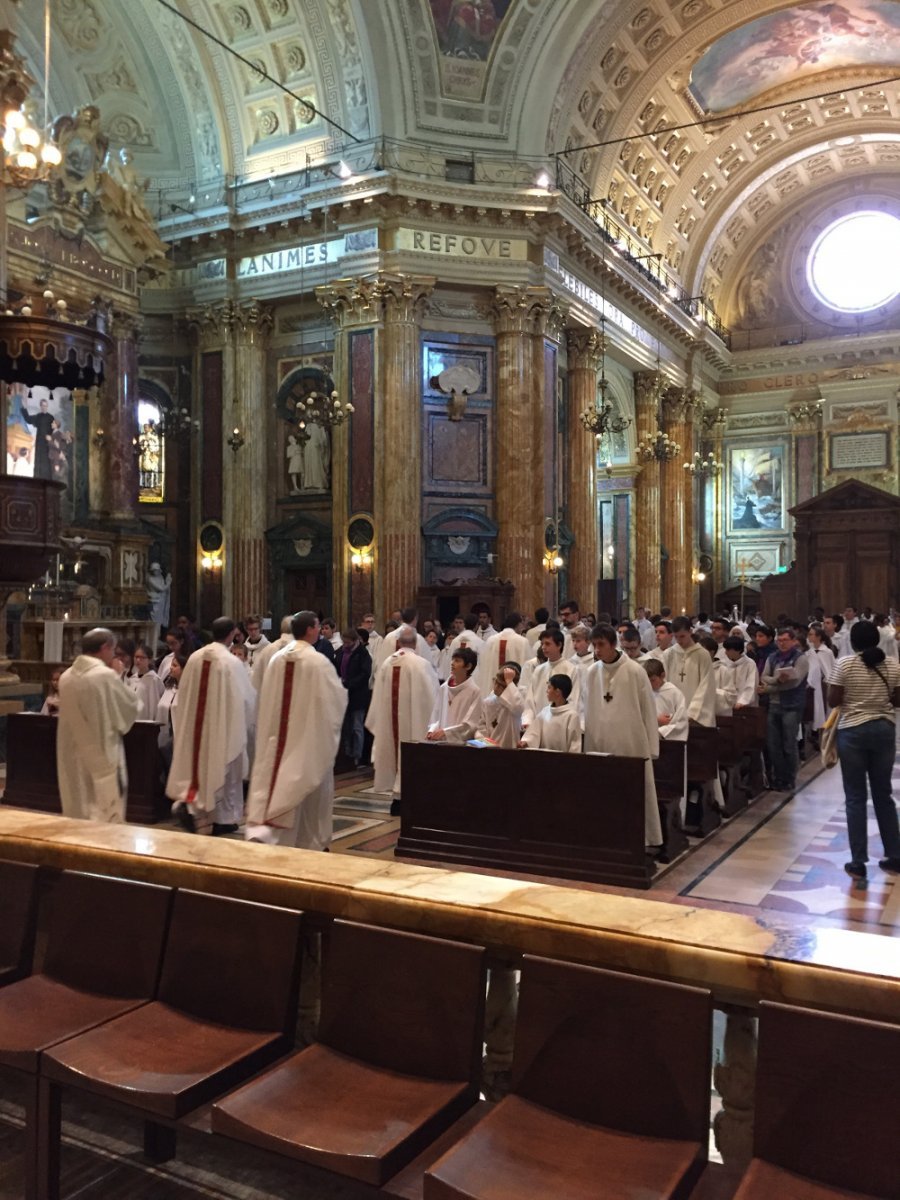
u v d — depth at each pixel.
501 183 22.88
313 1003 3.21
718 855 8.34
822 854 8.39
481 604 22.03
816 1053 2.24
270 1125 2.49
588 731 8.05
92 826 3.82
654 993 2.45
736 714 10.66
